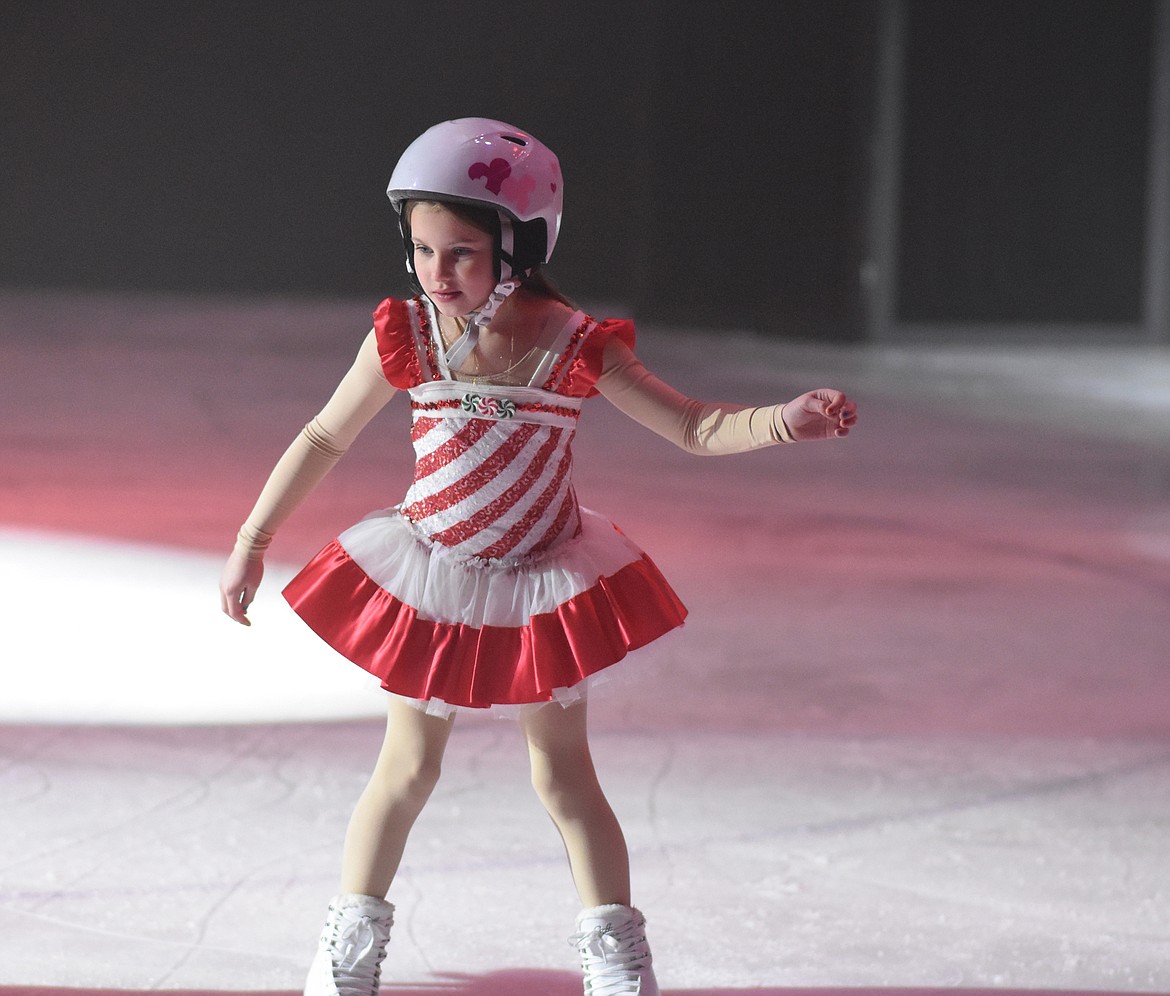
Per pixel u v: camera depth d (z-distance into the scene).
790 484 34.06
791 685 18.58
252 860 12.61
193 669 18.36
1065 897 12.32
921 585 24.38
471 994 10.32
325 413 9.89
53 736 15.77
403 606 9.45
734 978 10.70
